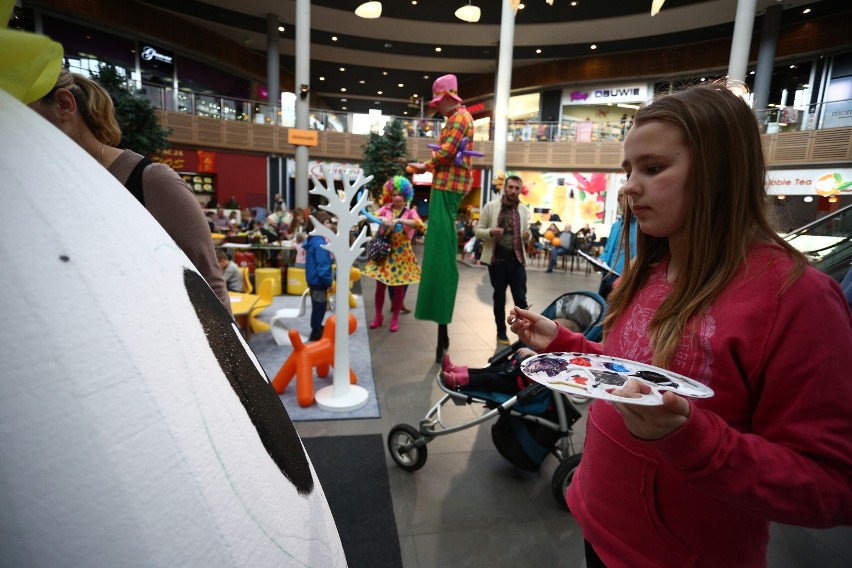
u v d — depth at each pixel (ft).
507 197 13.65
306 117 48.06
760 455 1.72
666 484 2.32
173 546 0.90
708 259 2.18
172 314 1.10
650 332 2.44
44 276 0.86
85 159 1.13
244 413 1.23
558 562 5.67
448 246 11.35
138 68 52.60
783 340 1.91
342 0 49.26
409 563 5.60
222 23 55.72
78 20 47.16
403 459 7.67
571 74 62.34
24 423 0.80
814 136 41.55
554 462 7.84
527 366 2.18
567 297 8.12
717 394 2.07
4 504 0.79
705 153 2.12
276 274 21.07
